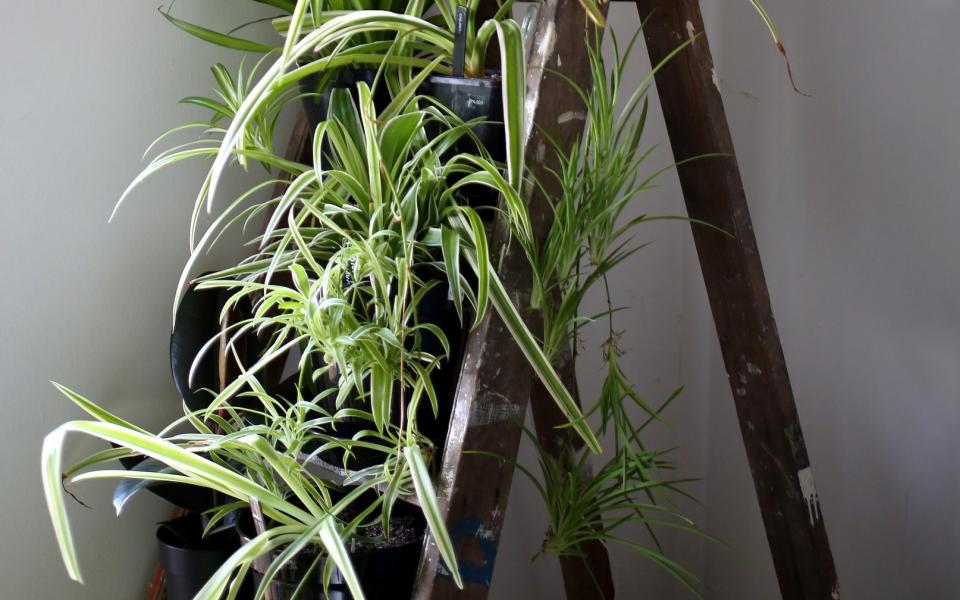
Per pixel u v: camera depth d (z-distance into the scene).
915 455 0.96
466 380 0.74
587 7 0.67
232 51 1.14
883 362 0.99
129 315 1.08
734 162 0.88
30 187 0.96
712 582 1.38
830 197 1.05
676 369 1.42
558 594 1.43
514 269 0.73
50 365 1.00
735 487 1.30
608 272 1.36
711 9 1.25
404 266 0.68
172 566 0.96
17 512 0.98
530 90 0.73
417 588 0.75
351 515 0.87
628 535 1.42
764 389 0.91
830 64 1.03
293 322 0.75
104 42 1.01
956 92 0.86
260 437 0.68
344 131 0.75
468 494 0.73
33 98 0.96
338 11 0.85
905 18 0.92
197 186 1.13
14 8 0.93
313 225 0.91
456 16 0.77
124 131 1.04
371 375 0.74
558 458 1.02
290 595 0.77
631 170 0.79
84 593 1.05
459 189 0.80
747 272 0.89
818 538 0.92
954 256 0.88
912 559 0.98
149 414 1.12
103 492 1.06
